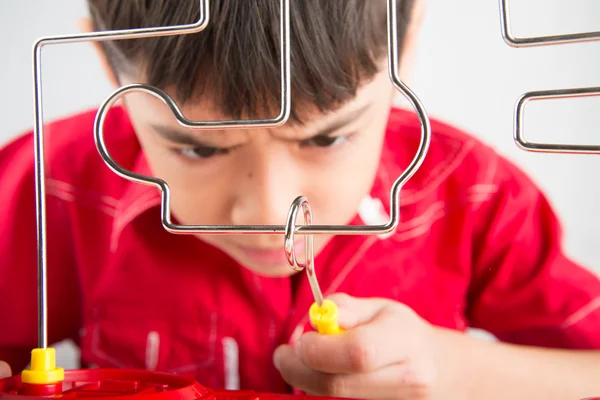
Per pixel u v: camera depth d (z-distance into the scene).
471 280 0.80
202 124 0.32
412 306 0.76
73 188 0.78
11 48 0.82
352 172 0.55
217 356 0.74
